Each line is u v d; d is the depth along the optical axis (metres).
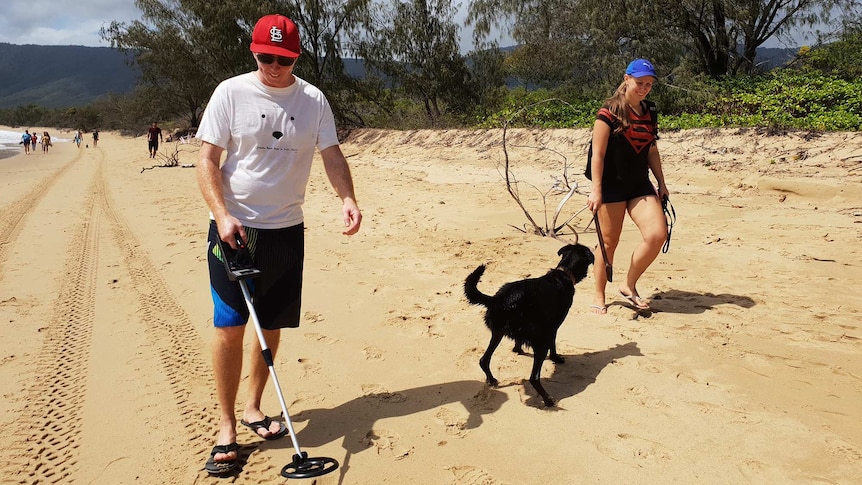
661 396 3.62
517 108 18.91
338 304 5.46
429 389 3.84
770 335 4.38
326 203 10.75
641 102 4.73
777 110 12.16
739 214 8.15
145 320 5.34
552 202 9.65
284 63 2.88
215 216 2.88
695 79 15.05
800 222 7.49
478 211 9.36
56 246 8.49
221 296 3.02
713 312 4.86
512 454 3.11
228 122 2.97
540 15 19.05
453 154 16.19
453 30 23.66
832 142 10.03
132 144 44.78
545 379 3.91
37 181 19.44
